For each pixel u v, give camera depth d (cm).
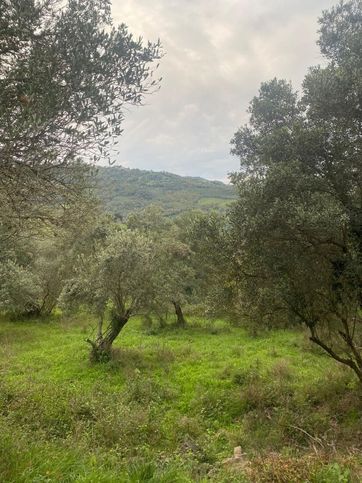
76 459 490
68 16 380
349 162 875
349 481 546
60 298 1872
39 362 1684
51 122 368
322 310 962
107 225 2008
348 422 966
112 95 402
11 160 373
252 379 1303
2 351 1886
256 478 617
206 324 2419
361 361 978
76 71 368
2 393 1109
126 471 475
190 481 511
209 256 988
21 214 488
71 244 1742
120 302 1730
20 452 455
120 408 1063
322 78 835
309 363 1507
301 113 1006
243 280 987
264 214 845
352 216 862
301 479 587
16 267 2553
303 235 857
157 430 975
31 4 350
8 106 352
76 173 449
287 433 952
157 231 2766
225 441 965
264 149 954
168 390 1283
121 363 1598
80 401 1099
